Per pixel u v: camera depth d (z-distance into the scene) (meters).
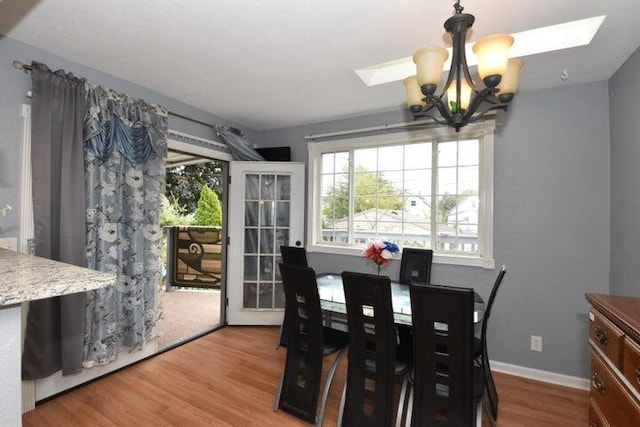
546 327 2.48
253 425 1.91
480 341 1.97
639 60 1.87
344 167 3.56
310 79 2.51
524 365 2.55
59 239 2.04
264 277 3.71
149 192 2.60
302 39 1.93
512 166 2.60
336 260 3.46
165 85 2.63
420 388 1.65
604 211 2.31
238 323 3.59
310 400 1.94
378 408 1.76
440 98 1.50
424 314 1.58
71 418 1.93
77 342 2.10
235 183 3.59
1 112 1.89
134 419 1.93
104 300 2.28
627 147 2.02
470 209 2.89
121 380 2.37
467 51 2.11
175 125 2.96
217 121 3.43
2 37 1.90
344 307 2.07
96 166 2.25
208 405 2.10
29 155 1.99
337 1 1.58
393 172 3.28
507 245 2.62
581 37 1.88
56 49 2.07
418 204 3.14
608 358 1.14
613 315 1.09
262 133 4.04
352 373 1.86
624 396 1.02
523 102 2.57
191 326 3.53
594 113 2.35
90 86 2.19
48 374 2.01
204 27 1.82
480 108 2.70
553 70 2.21
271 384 2.36
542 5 1.55
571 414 2.05
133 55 2.15
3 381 0.76
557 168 2.46
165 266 5.14
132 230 2.46
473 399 1.57
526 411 2.08
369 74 2.59
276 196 3.71
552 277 2.47
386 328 1.72
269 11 1.66
